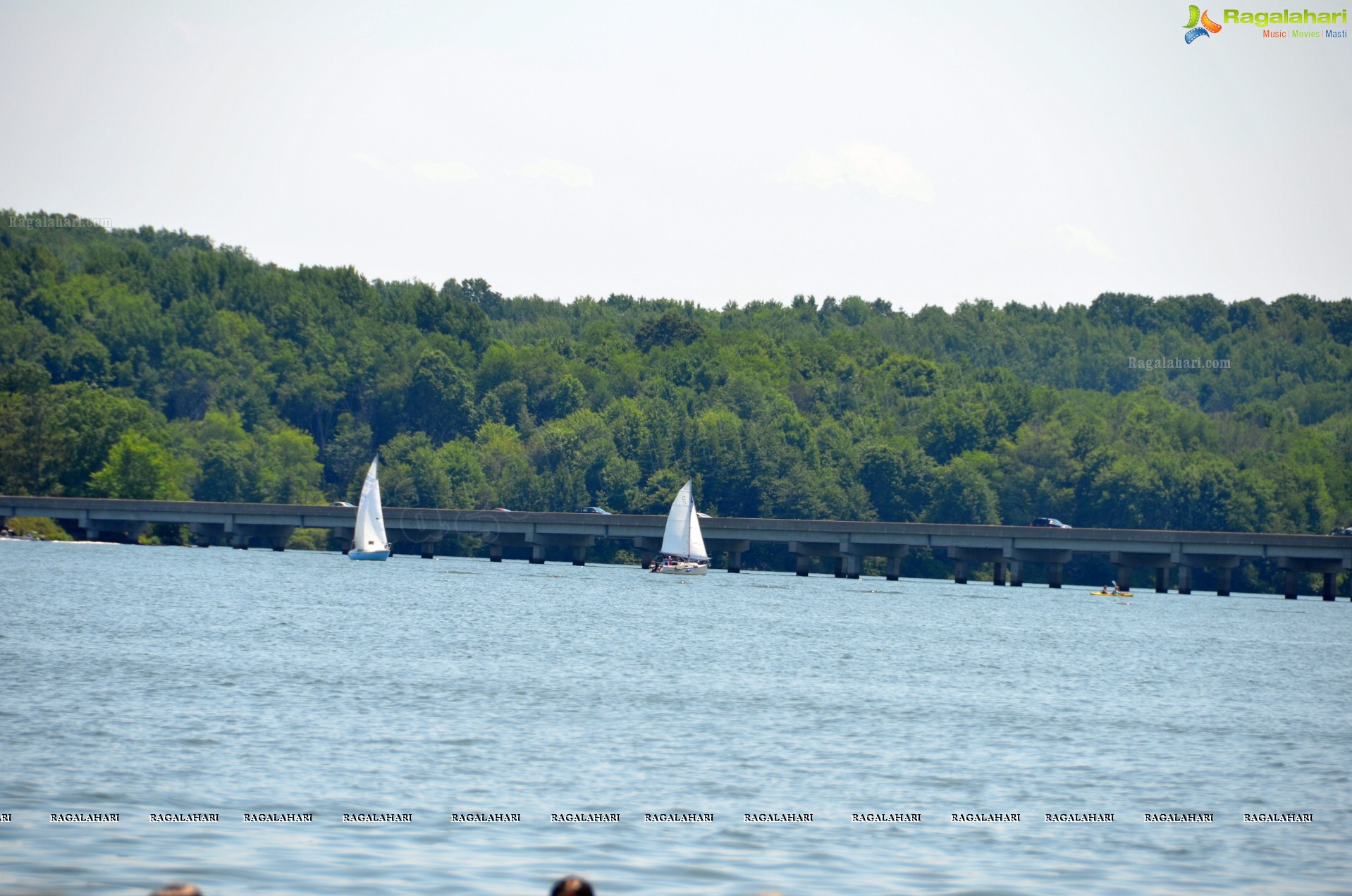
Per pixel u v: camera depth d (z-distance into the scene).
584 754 133.38
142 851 95.31
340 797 112.62
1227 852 105.94
